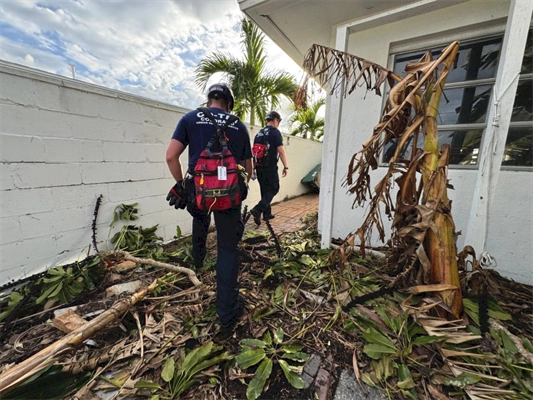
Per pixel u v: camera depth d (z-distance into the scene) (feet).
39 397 2.94
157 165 7.95
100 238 6.69
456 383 3.09
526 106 5.69
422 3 5.15
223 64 14.46
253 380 3.27
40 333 4.10
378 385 3.26
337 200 8.63
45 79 5.26
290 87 15.47
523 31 4.25
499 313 4.29
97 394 3.12
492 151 4.72
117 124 6.72
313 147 21.26
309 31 8.39
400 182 4.68
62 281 5.22
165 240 8.48
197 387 3.23
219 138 4.19
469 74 6.34
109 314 4.08
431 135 4.26
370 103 7.54
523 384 3.06
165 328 4.23
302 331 4.16
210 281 5.74
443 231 4.20
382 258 6.86
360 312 4.59
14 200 5.06
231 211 4.34
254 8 7.12
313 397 3.15
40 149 5.34
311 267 6.38
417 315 4.00
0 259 4.98
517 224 5.85
